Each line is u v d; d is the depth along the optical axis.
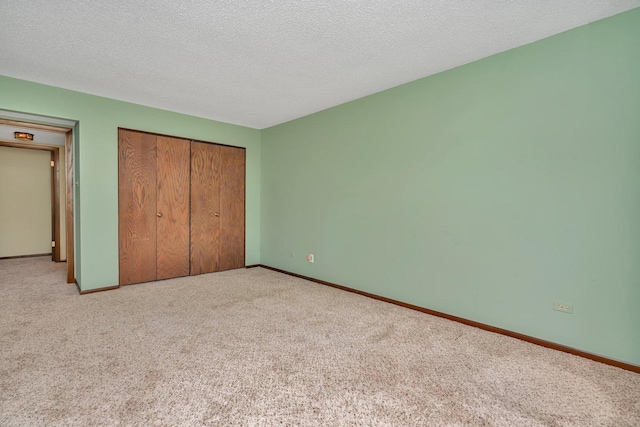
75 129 3.63
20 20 2.12
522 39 2.36
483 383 1.86
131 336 2.43
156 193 4.09
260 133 5.22
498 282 2.59
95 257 3.61
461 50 2.52
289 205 4.67
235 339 2.42
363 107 3.61
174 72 2.96
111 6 1.96
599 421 1.53
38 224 5.84
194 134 4.42
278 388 1.79
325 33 2.27
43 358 2.07
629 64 2.00
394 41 2.38
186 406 1.62
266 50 2.53
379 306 3.25
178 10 2.00
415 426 1.49
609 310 2.10
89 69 2.89
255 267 5.15
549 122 2.32
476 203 2.71
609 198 2.09
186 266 4.43
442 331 2.62
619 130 2.05
